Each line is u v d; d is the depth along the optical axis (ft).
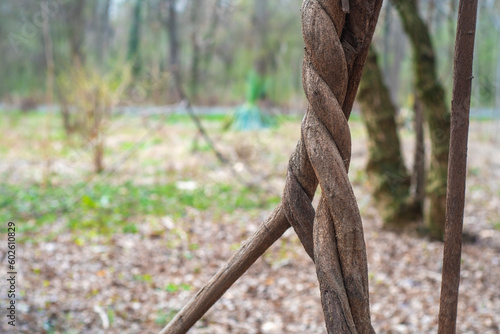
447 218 5.78
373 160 21.50
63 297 14.17
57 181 29.17
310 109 5.41
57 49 61.16
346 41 5.30
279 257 18.29
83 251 18.30
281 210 5.85
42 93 72.64
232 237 20.77
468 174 33.94
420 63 18.88
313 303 14.64
